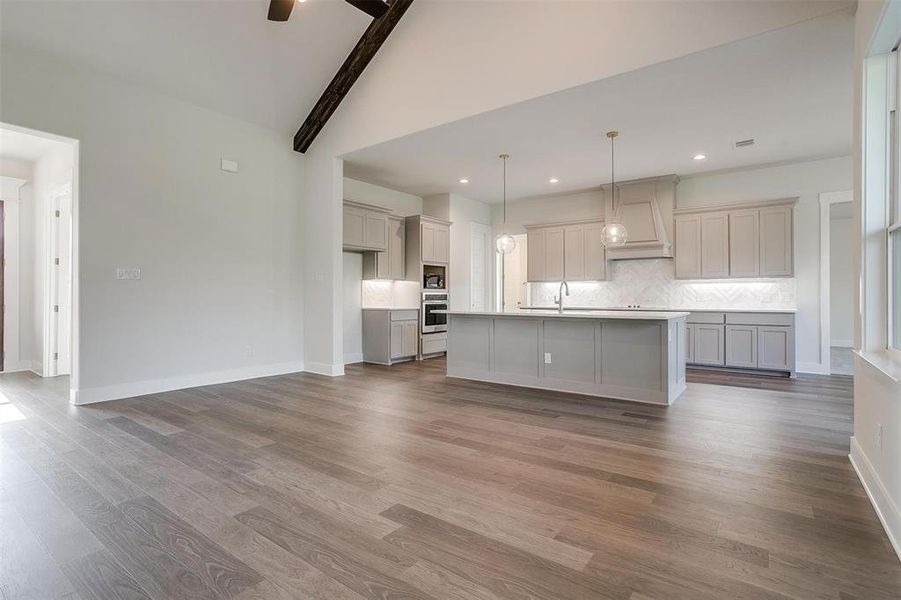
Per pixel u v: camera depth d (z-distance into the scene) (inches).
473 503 91.4
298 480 102.7
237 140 219.3
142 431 138.9
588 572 68.7
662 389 171.2
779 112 173.5
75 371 172.7
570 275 302.0
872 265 102.2
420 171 258.8
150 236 189.3
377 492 96.6
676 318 180.4
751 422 147.7
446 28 183.9
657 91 155.5
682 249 264.8
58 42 159.3
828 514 86.5
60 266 229.8
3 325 240.1
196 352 204.8
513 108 169.5
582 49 149.9
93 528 82.0
